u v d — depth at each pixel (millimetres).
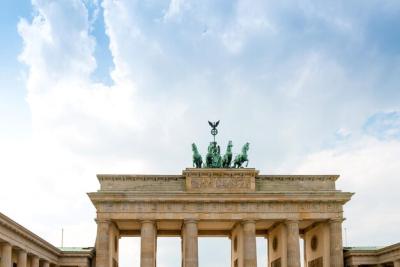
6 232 97938
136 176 139000
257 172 138625
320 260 142875
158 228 154750
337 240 135625
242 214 136000
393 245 126562
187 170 137875
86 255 137375
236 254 147875
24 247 109000
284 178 140625
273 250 151000
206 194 135375
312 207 137000
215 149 144875
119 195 134625
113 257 143500
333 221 136375
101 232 133750
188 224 135000
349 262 138250
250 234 135000
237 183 137875
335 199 136500
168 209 135625
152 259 133000
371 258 137750
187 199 135250
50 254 129750
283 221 138250
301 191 138250
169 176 139250
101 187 138500
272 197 136000
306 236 157000
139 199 134875
